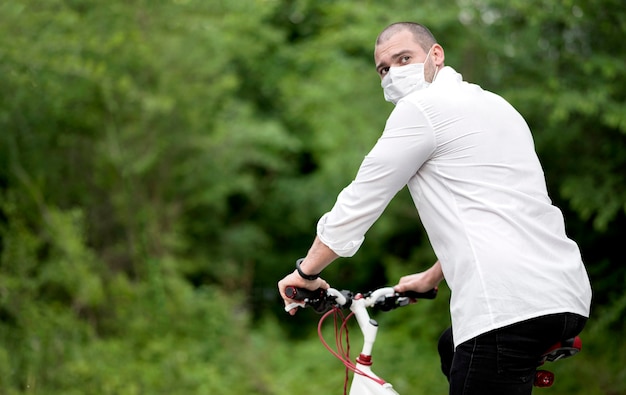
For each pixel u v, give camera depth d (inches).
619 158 738.2
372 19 839.1
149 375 733.9
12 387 633.6
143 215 917.2
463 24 781.9
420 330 917.2
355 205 256.4
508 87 757.9
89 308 818.2
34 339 687.1
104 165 908.0
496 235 243.3
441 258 255.3
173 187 1038.4
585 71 698.8
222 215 1289.4
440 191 253.3
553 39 732.0
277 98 1342.3
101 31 799.1
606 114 676.1
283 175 1337.4
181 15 884.6
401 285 311.0
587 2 685.9
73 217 807.1
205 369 780.0
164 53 896.9
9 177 790.5
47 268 763.4
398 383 775.1
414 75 276.2
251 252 1290.6
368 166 255.9
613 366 708.0
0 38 689.0
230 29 993.5
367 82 934.4
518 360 241.3
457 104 255.8
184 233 1146.7
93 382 677.9
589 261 817.5
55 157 849.5
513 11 756.0
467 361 244.2
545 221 251.0
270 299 1401.3
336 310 299.4
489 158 251.6
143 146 937.5
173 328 865.5
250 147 1146.7
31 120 773.9
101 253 938.1
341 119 952.3
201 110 967.0
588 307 252.5
